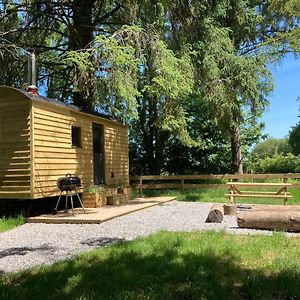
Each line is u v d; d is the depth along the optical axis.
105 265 5.12
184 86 12.63
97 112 13.25
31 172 9.33
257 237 6.61
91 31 14.98
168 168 22.14
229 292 4.06
